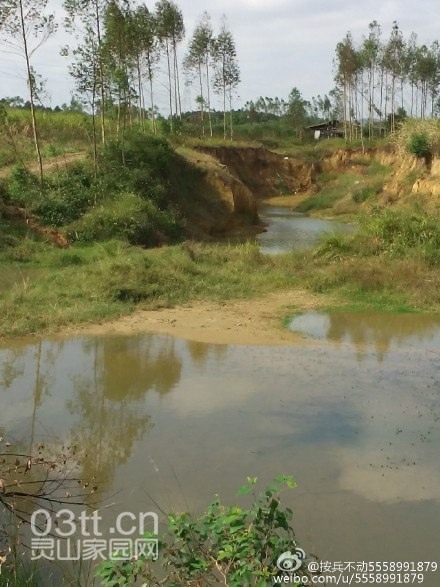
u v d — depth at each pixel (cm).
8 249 1719
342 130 6544
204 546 349
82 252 1736
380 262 1501
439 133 3312
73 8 2253
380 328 1084
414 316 1168
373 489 527
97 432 637
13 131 2823
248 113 9062
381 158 4672
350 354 924
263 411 696
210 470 556
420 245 1612
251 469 559
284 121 7544
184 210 2652
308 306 1245
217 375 820
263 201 4803
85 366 855
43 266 1620
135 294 1261
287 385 782
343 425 659
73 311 1120
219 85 5316
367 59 5634
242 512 321
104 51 2377
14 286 1299
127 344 962
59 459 511
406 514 490
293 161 5253
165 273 1391
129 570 321
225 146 4794
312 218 3700
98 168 2386
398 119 5778
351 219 3444
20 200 2048
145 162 2620
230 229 2866
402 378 815
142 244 2047
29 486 518
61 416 680
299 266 1588
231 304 1259
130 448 599
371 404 721
